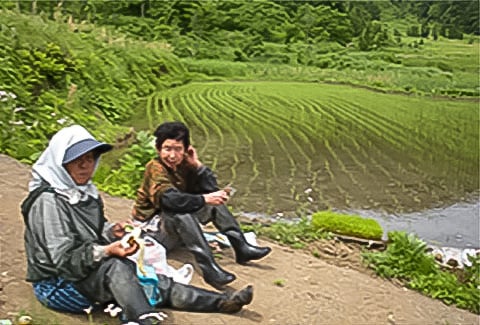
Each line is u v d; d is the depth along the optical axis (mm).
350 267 7367
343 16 44938
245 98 23141
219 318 4938
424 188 12562
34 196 4453
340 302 5828
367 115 20578
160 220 5648
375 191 12117
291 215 10406
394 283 7051
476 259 7781
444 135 18016
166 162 5582
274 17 41750
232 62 33938
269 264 6340
